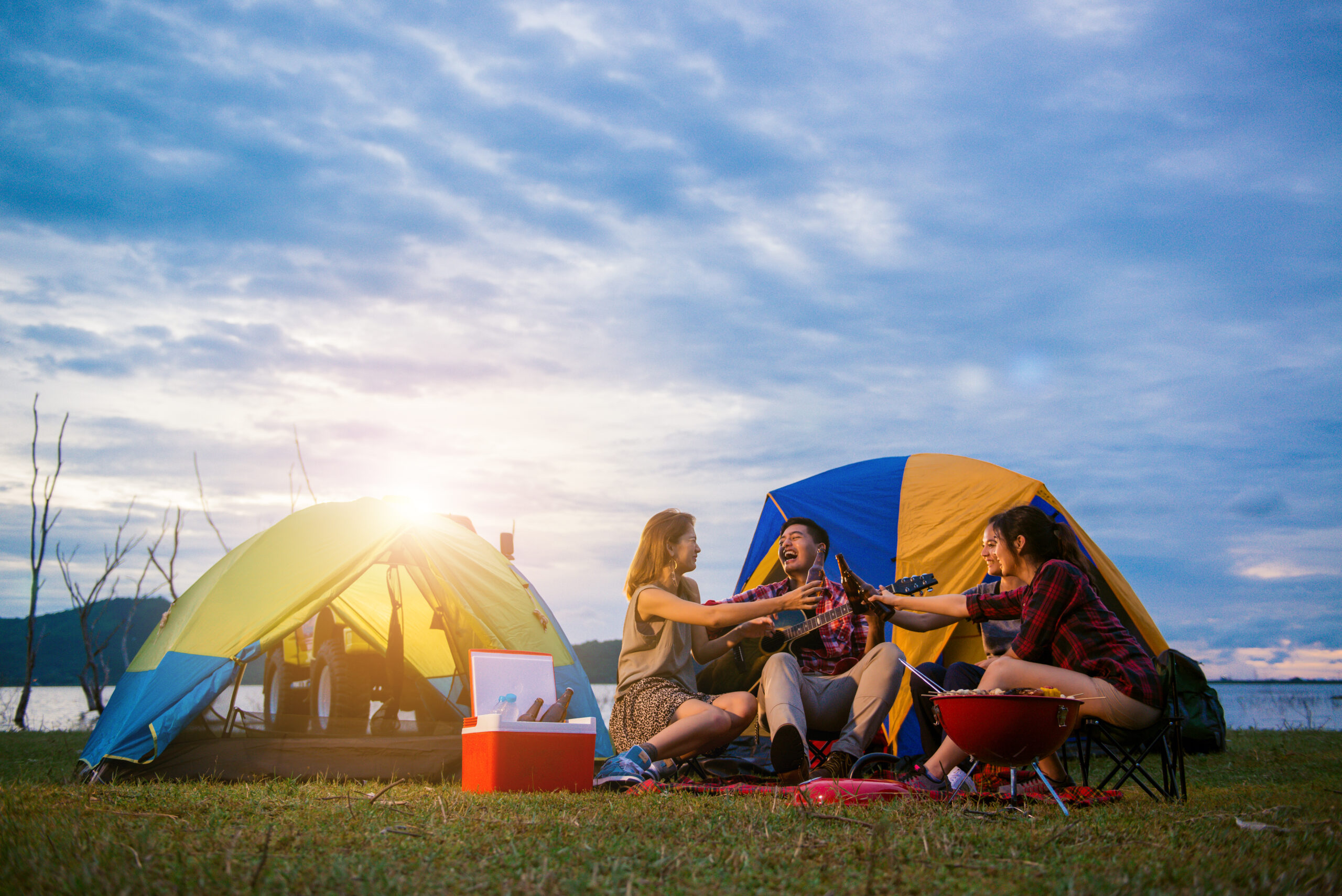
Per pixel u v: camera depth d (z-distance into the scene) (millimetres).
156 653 5652
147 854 2271
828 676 5305
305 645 6645
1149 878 2146
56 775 5090
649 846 2479
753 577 7973
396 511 6285
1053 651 4035
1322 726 12180
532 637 6406
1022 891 2066
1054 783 4113
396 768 5039
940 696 3389
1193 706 7082
